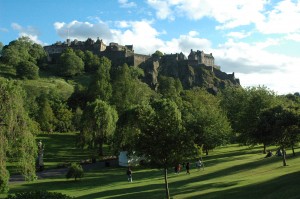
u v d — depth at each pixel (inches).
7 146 1183.6
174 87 7086.6
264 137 1883.6
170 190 1355.8
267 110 1955.0
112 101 4256.9
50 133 4252.0
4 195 1473.9
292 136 1770.4
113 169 2390.5
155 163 1147.3
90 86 4675.2
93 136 2933.1
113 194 1401.3
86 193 1507.1
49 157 2898.6
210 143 2564.0
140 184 1636.3
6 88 1221.7
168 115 1180.5
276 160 1898.4
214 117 2588.6
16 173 2170.3
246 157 2380.7
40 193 631.2
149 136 1139.9
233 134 3307.1
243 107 3211.1
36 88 6948.8
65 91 7160.4
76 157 2935.5
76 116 4471.0
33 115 4286.4
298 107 1910.7
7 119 1190.3
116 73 4746.6
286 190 1004.6
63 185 1790.1
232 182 1353.3
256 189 1123.3
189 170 2027.6
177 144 1130.7
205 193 1182.9
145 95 4662.9
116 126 2701.8
